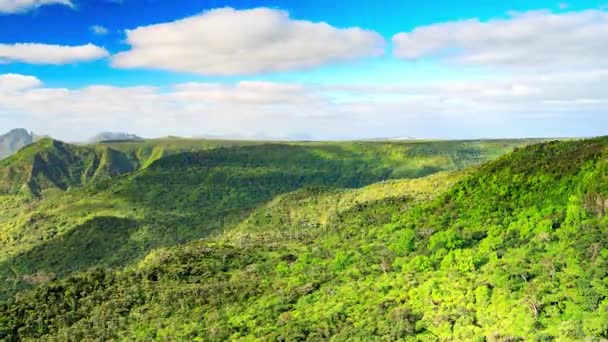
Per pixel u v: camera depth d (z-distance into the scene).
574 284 95.69
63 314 153.25
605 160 136.88
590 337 80.00
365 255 158.00
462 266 119.44
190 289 153.00
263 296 141.88
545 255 111.31
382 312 110.75
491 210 151.88
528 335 87.06
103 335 138.25
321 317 117.44
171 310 144.88
